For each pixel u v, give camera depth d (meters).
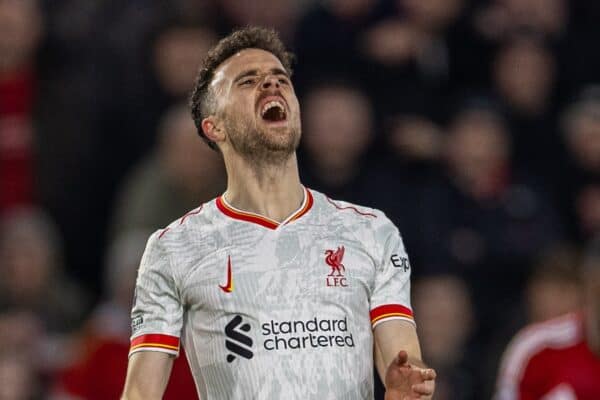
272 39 16.16
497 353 31.36
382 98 33.97
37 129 33.62
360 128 32.78
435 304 30.95
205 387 15.01
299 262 15.06
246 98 15.52
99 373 28.70
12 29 33.16
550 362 26.62
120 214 32.22
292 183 15.62
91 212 33.81
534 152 35.53
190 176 31.20
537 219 33.72
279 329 14.75
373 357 15.27
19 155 33.44
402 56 34.28
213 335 14.87
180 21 34.31
